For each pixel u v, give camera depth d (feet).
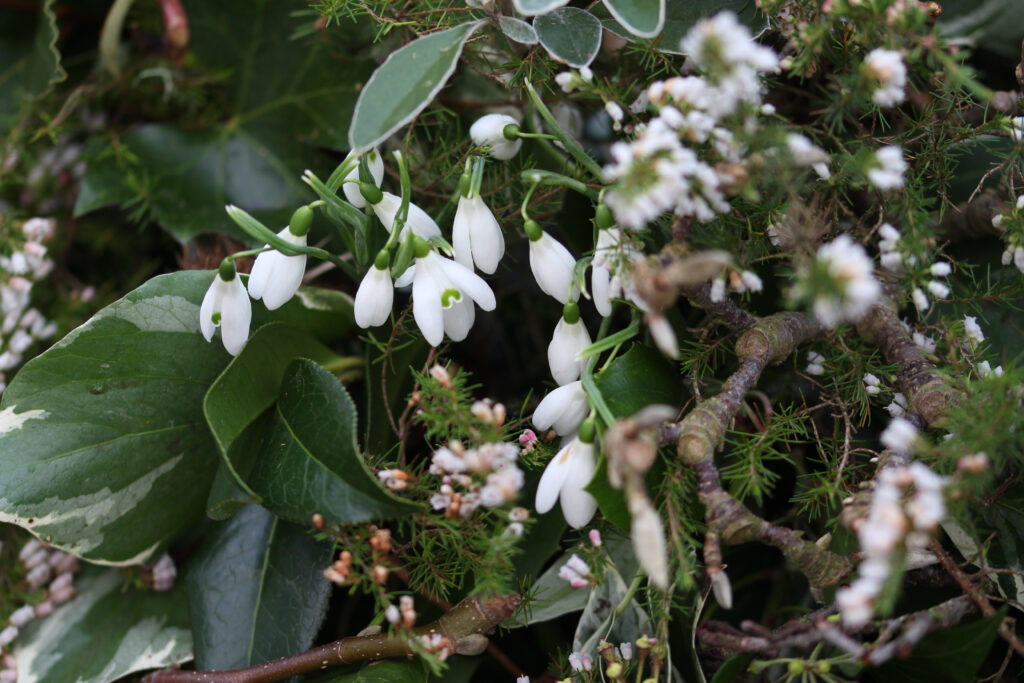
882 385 2.56
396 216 2.52
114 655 2.72
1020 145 2.53
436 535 2.53
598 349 2.50
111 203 2.87
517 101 2.76
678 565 2.48
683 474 2.47
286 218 2.84
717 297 2.44
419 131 2.80
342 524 2.49
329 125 2.89
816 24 2.49
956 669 2.43
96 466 2.63
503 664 2.65
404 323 2.63
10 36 3.01
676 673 2.57
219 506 2.56
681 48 2.59
